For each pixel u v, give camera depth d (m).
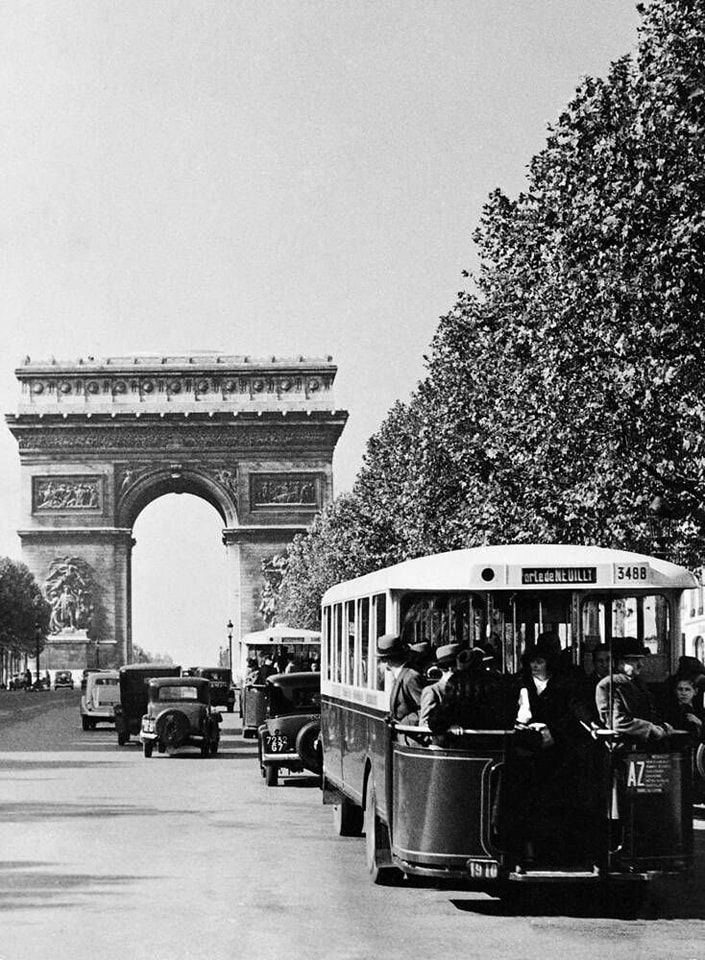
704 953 19.97
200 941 20.84
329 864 28.92
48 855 30.38
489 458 57.69
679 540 43.66
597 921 22.61
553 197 43.59
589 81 42.78
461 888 25.89
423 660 25.38
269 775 49.12
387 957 19.67
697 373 41.09
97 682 93.44
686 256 39.78
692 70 38.91
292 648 93.81
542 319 45.22
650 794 22.95
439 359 64.88
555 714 23.50
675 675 25.55
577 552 24.66
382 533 90.62
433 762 23.00
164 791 47.22
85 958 19.72
